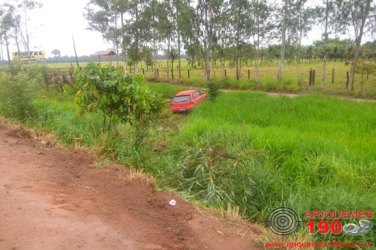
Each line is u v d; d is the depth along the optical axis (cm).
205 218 411
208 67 2895
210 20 2762
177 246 331
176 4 2883
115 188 467
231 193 510
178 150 729
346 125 1022
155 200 441
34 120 846
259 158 660
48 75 1986
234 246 348
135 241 326
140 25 3259
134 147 640
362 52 3278
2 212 357
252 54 3097
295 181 595
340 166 627
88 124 780
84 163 573
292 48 3234
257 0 2692
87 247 305
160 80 3441
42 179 471
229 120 1200
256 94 1944
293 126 1058
